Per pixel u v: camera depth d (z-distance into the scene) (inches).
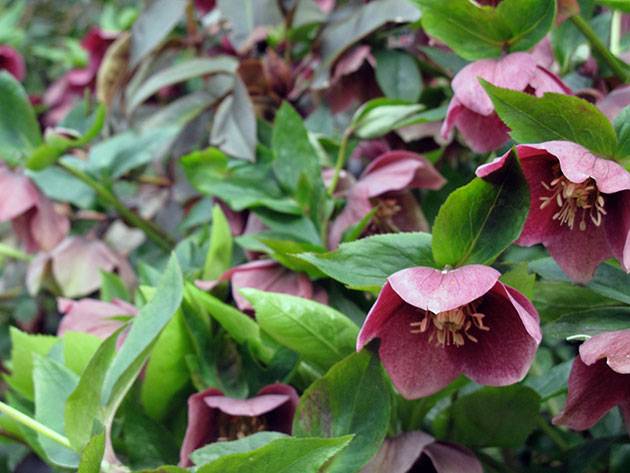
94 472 19.5
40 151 29.4
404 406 21.8
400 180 24.3
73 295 32.0
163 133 30.7
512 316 19.5
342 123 30.8
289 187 25.6
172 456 22.7
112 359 20.5
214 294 24.5
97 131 29.8
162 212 33.9
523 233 20.7
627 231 19.5
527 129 20.2
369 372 20.1
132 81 31.8
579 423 19.8
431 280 18.9
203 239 28.6
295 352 22.6
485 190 19.8
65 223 31.8
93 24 52.4
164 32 31.0
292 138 25.5
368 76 29.3
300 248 23.0
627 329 19.2
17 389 24.9
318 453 18.5
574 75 25.7
